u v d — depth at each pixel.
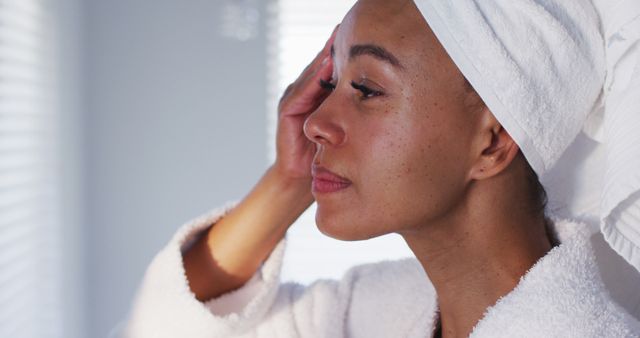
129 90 2.92
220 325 0.97
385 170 0.75
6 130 2.27
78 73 2.88
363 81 0.76
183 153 2.94
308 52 2.89
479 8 0.71
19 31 2.37
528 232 0.78
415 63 0.73
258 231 1.00
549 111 0.73
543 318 0.71
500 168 0.75
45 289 2.60
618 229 0.74
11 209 2.31
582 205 0.84
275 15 2.88
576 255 0.75
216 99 2.92
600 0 0.74
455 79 0.73
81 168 2.92
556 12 0.73
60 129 2.71
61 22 2.69
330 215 0.78
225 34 2.89
